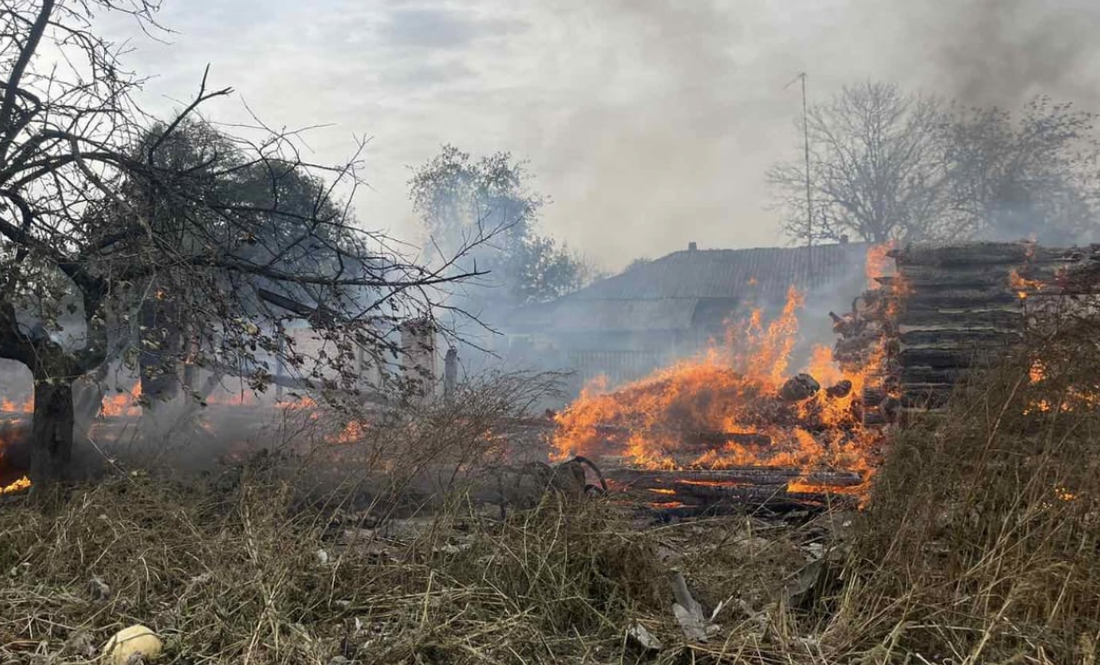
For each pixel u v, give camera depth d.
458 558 4.91
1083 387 5.01
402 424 6.29
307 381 7.14
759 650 3.90
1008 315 7.52
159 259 6.55
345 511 5.84
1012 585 4.01
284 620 4.14
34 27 6.77
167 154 7.91
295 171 7.80
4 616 4.30
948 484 4.64
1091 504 4.39
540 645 4.12
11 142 6.82
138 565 4.77
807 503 6.70
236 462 7.09
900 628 3.82
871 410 7.99
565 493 5.66
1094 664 3.69
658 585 4.61
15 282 6.38
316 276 7.59
